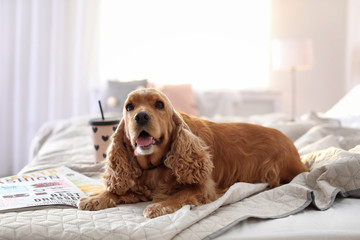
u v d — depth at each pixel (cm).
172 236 107
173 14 482
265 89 491
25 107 467
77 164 198
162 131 135
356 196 146
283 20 487
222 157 158
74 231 109
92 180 167
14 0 460
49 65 470
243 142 161
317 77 493
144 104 136
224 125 165
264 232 113
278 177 160
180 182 138
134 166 143
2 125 466
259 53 487
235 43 485
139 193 145
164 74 487
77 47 470
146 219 120
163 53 486
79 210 129
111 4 480
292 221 120
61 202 133
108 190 141
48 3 464
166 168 144
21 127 468
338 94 492
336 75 491
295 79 494
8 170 473
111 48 483
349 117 286
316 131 230
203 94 456
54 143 254
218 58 486
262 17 483
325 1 482
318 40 488
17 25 461
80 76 471
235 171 159
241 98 480
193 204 129
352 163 146
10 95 466
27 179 163
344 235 110
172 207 125
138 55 485
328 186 141
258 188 150
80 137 270
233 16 482
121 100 393
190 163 136
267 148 162
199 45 486
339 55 487
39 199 135
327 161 161
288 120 320
